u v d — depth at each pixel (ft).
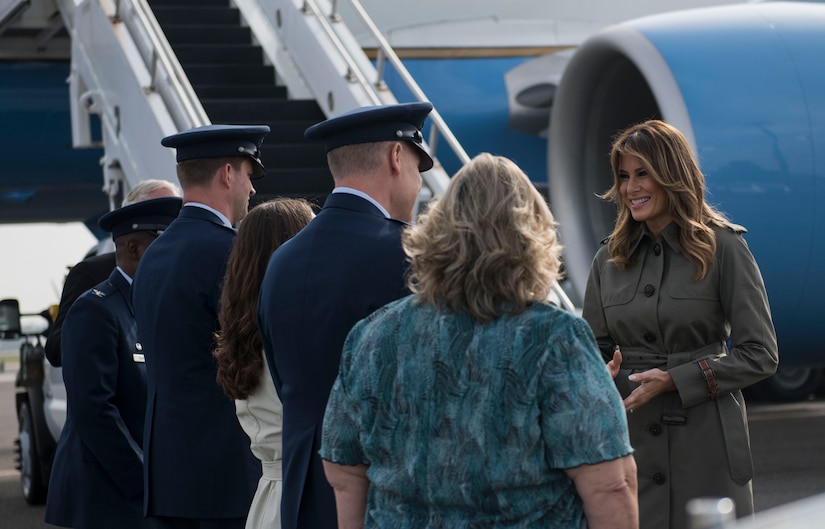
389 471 10.67
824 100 36.70
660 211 16.75
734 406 16.56
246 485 17.20
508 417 10.07
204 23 47.75
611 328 17.46
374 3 56.29
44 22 54.65
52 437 40.68
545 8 57.88
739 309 16.34
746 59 37.40
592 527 10.17
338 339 13.41
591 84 40.65
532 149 57.88
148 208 20.62
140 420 20.43
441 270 10.50
